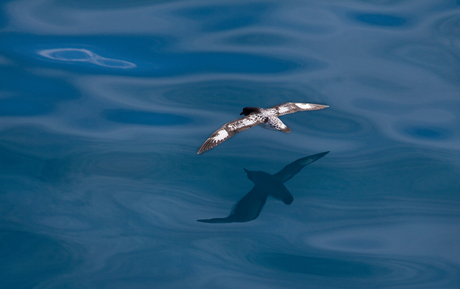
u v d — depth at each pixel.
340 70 20.98
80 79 20.30
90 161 16.70
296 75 20.69
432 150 17.22
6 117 18.39
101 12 24.30
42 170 16.28
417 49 22.20
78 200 15.28
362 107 19.19
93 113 18.78
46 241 13.87
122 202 15.24
